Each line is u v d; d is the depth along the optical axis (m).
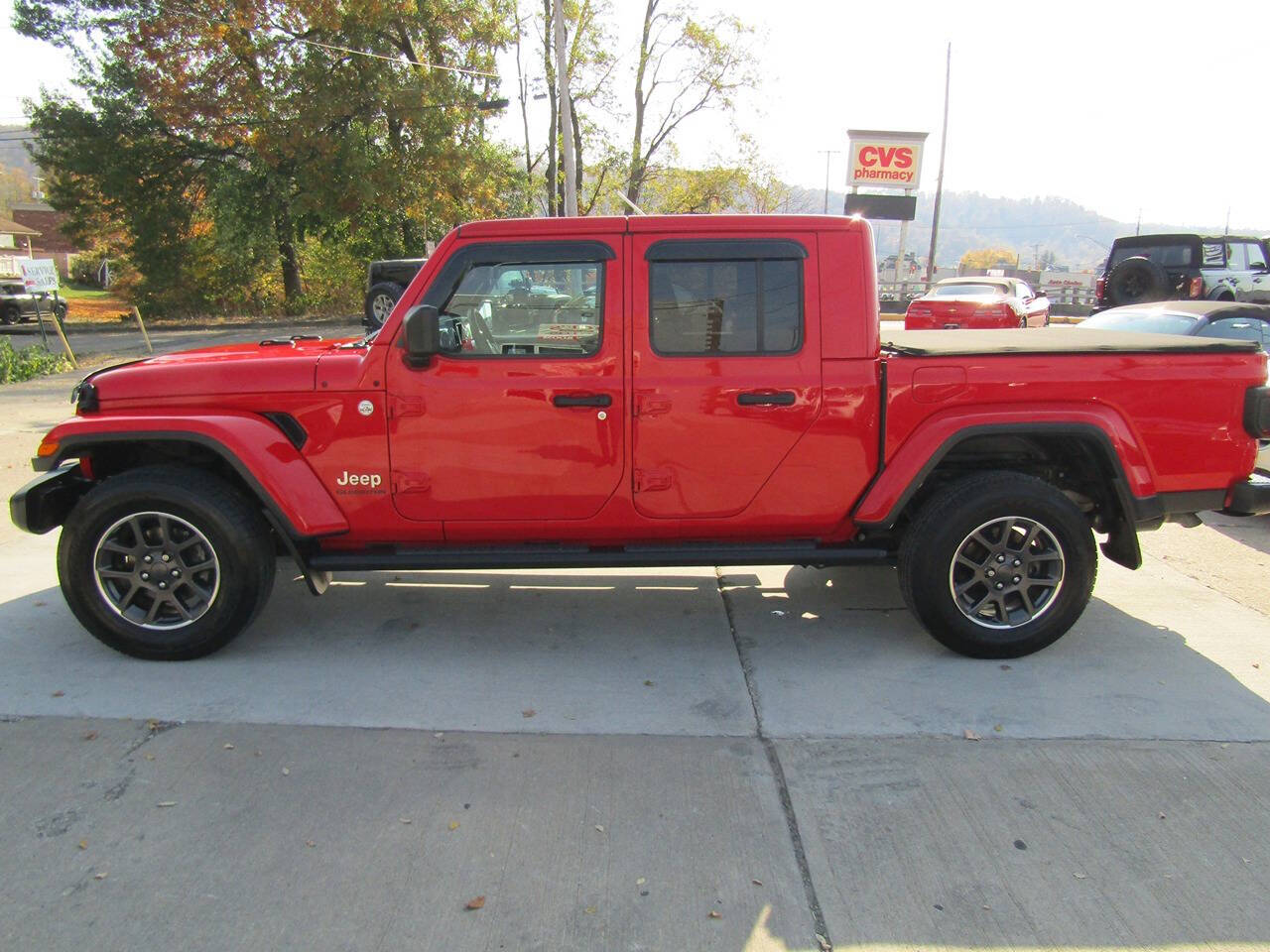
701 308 3.97
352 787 3.12
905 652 4.30
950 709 3.71
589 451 3.99
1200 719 3.62
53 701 3.73
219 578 4.01
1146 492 4.02
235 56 28.23
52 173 34.78
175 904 2.54
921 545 4.03
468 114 30.47
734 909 2.54
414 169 30.06
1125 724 3.58
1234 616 4.71
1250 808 3.02
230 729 3.52
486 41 31.11
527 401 3.95
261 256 32.88
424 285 3.97
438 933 2.44
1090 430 3.94
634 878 2.67
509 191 35.00
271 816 2.95
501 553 4.16
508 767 3.27
